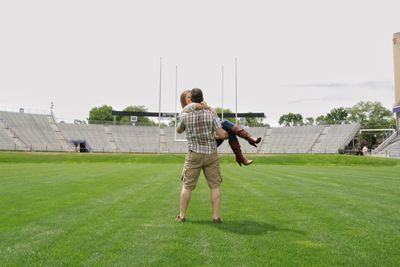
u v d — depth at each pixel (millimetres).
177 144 71500
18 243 4141
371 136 92375
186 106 5492
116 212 6191
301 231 4766
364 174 17500
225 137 5418
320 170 21609
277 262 3471
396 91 60656
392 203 7375
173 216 5840
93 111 106750
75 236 4465
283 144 69688
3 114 62688
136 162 37656
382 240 4312
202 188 10266
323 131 69562
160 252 3785
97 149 66250
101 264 3406
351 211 6379
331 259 3564
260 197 8320
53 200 7645
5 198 7945
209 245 4055
